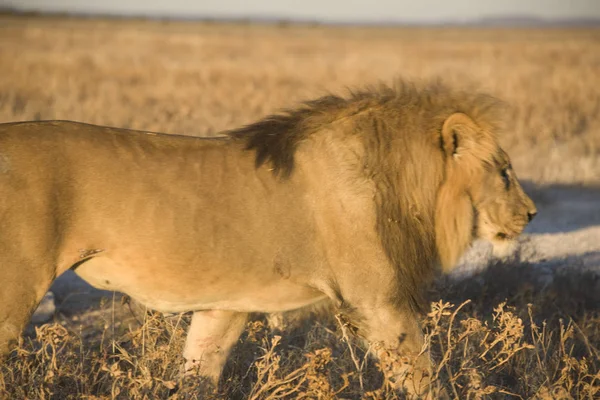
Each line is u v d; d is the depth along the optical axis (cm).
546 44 12888
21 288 879
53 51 7606
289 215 981
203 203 952
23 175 887
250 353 1177
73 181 911
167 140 977
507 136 3238
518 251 1625
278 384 943
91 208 916
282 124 1019
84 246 919
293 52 9812
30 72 5400
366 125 1027
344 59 8400
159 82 5197
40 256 888
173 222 938
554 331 1316
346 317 997
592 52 10156
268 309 1013
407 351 990
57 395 960
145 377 941
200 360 995
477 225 1104
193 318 1063
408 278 1021
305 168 998
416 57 9031
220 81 5534
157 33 14000
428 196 1051
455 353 1112
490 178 1080
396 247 1008
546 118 3888
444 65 7600
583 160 2941
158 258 938
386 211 1004
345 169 995
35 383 935
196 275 955
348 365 1084
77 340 1153
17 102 3906
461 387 1045
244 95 4600
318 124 1018
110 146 939
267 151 995
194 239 944
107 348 1152
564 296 1509
